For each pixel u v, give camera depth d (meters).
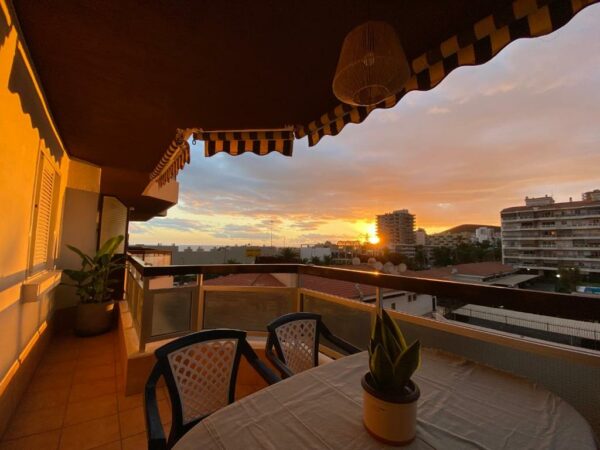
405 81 1.25
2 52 1.47
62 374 2.68
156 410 1.06
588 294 1.14
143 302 2.43
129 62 1.92
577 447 0.77
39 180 2.52
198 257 16.17
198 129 2.88
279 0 1.39
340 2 1.39
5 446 1.72
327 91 2.23
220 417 0.91
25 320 2.29
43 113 2.39
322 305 2.58
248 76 2.05
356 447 0.77
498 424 0.87
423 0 1.34
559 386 1.22
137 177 4.99
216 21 1.54
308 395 1.04
